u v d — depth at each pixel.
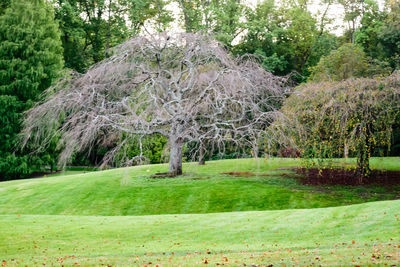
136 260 8.19
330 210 12.61
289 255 8.15
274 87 21.08
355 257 7.58
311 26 41.41
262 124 20.98
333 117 17.72
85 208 17.38
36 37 30.83
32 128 21.16
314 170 22.45
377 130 17.98
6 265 7.85
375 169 21.83
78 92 18.97
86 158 30.86
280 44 39.88
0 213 17.31
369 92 17.69
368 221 10.85
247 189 18.33
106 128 19.33
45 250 9.29
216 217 13.03
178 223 12.26
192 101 19.98
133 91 20.58
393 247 8.31
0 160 29.23
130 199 17.91
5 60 29.59
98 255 8.77
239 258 8.09
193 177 20.84
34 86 29.66
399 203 12.33
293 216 12.34
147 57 21.02
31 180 24.70
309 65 41.00
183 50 21.14
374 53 36.06
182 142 19.25
